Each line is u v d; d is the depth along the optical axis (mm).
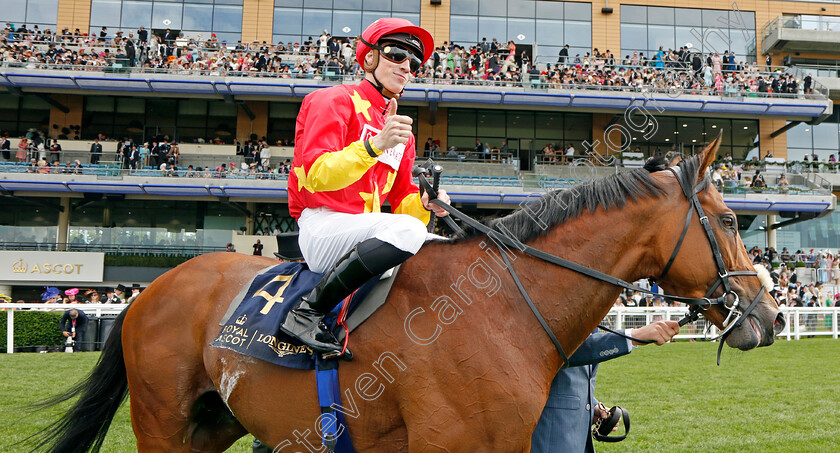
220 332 1986
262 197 18609
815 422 4711
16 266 17281
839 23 19719
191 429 2160
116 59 18625
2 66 18281
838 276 17672
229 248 17469
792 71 18984
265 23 21203
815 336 12477
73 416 2254
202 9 21219
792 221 18781
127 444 3941
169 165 18547
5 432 4094
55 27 21016
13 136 20094
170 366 2090
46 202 19016
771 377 6859
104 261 17547
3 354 9406
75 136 19812
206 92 18797
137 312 2203
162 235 17906
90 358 8641
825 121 21078
